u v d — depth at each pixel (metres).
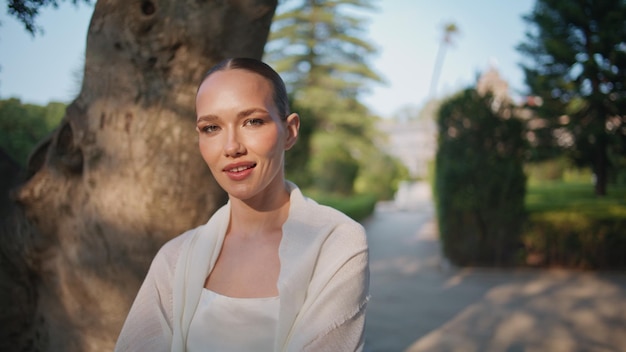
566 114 13.25
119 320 1.90
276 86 1.08
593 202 11.12
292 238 1.06
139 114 1.82
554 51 12.75
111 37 1.82
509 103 8.83
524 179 8.71
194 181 1.88
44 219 1.96
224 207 1.20
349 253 1.02
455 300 6.45
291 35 35.25
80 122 1.88
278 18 35.38
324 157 22.56
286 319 0.99
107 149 1.84
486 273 8.28
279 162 1.08
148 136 1.82
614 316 5.56
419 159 61.34
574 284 7.35
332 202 15.88
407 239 13.30
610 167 14.46
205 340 1.04
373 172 31.78
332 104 33.59
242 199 1.09
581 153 14.01
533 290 6.98
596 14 12.41
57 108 5.51
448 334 4.96
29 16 2.17
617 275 7.98
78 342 1.96
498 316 5.64
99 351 1.93
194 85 1.85
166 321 1.12
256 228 1.14
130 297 1.89
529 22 13.47
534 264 8.72
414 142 62.25
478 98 8.82
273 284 1.05
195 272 1.10
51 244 2.01
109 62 1.83
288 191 1.20
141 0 1.78
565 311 5.81
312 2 35.50
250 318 1.01
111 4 1.81
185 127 1.85
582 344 4.62
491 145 8.78
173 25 1.79
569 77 13.26
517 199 8.69
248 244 1.13
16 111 5.25
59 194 1.93
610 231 8.43
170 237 1.87
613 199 12.57
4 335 2.21
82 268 1.90
